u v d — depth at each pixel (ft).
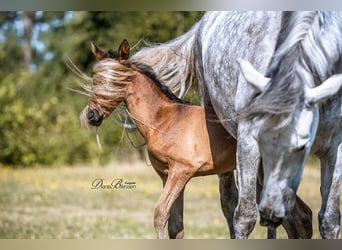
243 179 28.73
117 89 34.27
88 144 94.02
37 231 48.11
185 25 84.64
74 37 100.89
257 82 25.30
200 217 54.39
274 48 28.09
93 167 90.68
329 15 27.84
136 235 46.60
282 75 24.73
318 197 61.31
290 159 24.48
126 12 88.84
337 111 27.96
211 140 33.06
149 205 62.03
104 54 34.76
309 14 26.91
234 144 32.68
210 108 33.78
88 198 65.46
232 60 30.30
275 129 24.25
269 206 24.73
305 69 26.07
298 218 33.17
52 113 95.86
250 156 28.35
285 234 45.78
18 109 91.66
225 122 31.86
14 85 98.12
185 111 34.06
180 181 33.30
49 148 93.35
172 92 36.22
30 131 92.63
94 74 34.55
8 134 91.30
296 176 24.82
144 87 34.60
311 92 24.50
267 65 28.12
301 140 24.22
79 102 95.96
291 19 27.04
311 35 26.55
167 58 37.58
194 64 37.55
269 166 24.73
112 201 63.98
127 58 34.45
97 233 47.42
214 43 32.68
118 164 93.66
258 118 24.54
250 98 27.61
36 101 99.96
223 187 35.99
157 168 34.88
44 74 104.42
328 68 27.04
